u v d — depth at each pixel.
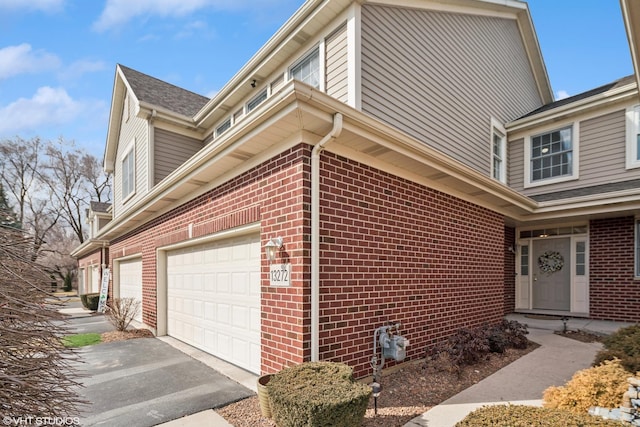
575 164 8.94
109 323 9.40
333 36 5.88
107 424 3.37
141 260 9.21
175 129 10.06
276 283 4.13
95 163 31.48
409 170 5.24
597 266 8.34
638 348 3.48
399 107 6.11
